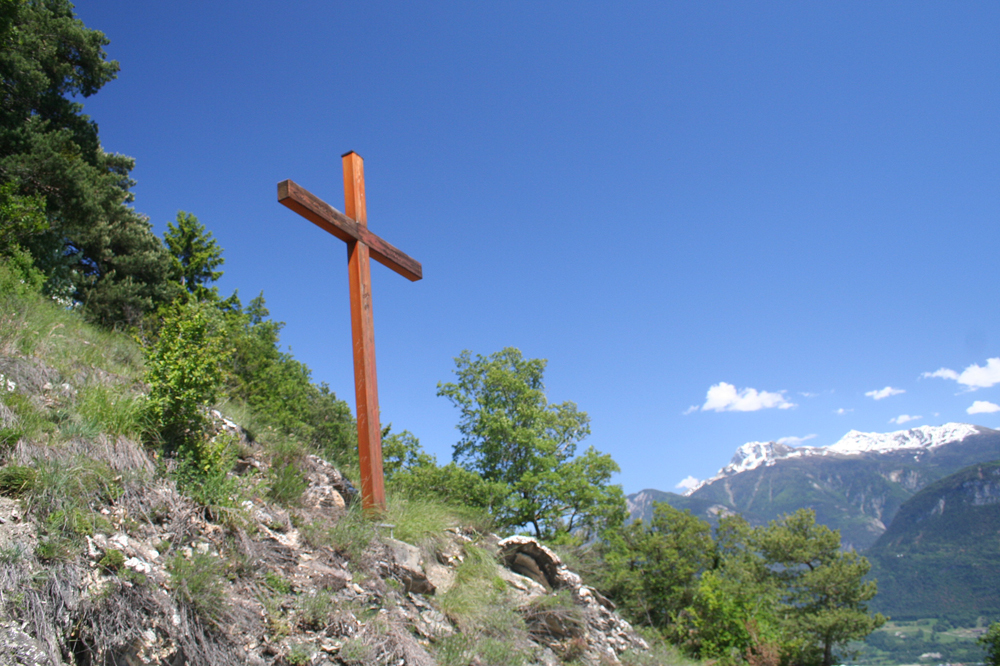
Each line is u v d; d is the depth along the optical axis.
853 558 38.16
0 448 3.87
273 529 5.29
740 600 16.97
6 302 6.32
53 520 3.53
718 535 35.47
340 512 6.30
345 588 5.04
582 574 10.15
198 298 26.14
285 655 3.97
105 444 4.51
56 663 2.94
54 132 14.66
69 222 14.59
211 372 5.57
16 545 3.20
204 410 5.55
